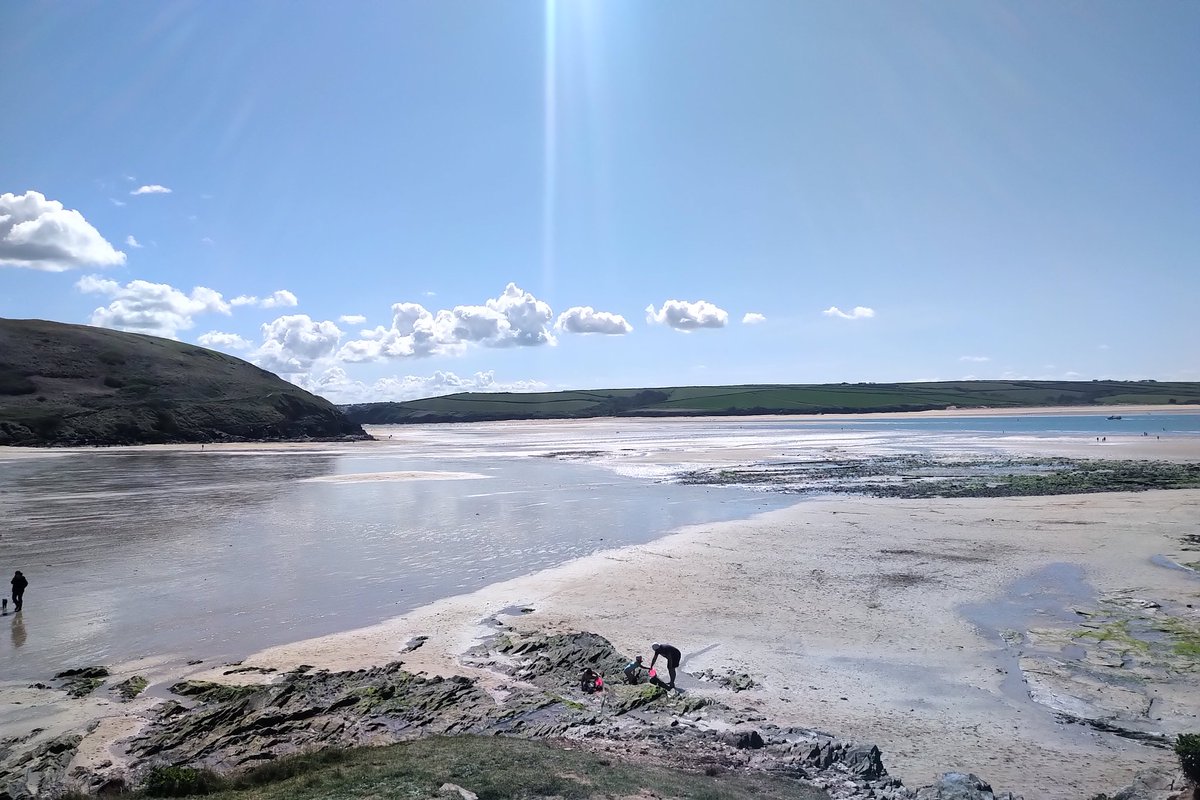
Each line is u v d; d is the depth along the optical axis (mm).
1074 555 28500
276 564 28125
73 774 12219
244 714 14594
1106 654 18094
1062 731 14195
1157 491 44312
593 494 48156
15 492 49156
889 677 17016
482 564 28250
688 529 35156
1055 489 46094
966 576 25641
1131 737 13883
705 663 18031
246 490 50688
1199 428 116875
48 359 122312
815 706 15516
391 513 40281
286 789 10422
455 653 18859
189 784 11133
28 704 15445
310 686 16000
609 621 21281
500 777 10711
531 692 16125
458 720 14508
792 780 11711
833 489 49125
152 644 19328
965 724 14547
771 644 19266
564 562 28578
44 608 22344
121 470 65562
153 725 14352
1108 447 78500
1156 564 26891
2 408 102188
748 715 15039
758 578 25781
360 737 13750
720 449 87250
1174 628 19875
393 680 16375
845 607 22281
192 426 114938
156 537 33219
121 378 124562
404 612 22281
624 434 133750
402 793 10008
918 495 45312
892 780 11844
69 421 102875
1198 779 11109
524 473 62375
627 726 14266
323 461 77938
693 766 12148
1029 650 18531
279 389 140625
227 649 19031
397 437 143750
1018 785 12023
